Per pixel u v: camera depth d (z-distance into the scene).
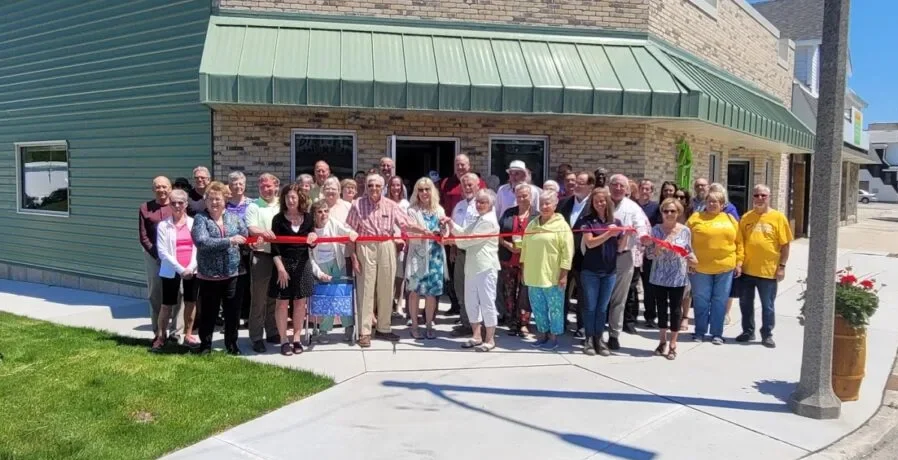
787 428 5.43
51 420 5.34
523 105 9.25
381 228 7.61
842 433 5.36
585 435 5.22
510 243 8.02
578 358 7.30
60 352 7.27
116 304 10.57
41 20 12.25
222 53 8.98
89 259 11.94
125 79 11.11
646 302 8.82
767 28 17.20
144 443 4.93
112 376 6.40
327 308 7.51
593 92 9.38
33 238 12.99
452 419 5.52
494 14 10.46
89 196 11.84
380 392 6.13
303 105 8.77
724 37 14.29
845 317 6.11
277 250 7.11
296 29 9.77
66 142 12.09
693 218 8.09
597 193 7.23
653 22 11.04
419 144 10.48
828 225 5.60
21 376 6.41
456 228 7.55
